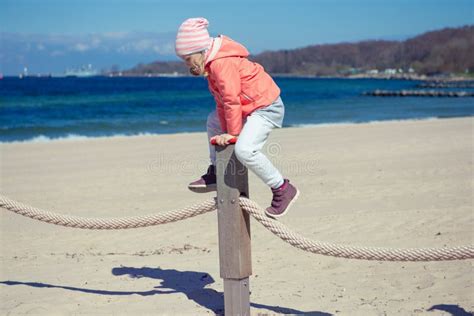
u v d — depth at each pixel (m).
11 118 29.84
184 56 4.04
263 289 5.04
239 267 4.05
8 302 4.87
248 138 3.94
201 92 63.00
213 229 7.33
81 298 4.92
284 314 4.43
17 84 94.56
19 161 14.06
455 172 10.74
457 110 34.72
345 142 16.52
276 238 6.78
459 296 4.71
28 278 5.54
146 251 6.46
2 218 8.34
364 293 4.88
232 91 3.92
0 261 6.18
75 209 8.67
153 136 19.70
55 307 4.71
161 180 11.05
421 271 5.39
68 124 26.28
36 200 9.42
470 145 14.94
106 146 16.86
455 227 6.89
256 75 4.07
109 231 7.42
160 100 46.56
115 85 92.88
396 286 5.03
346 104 42.84
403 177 10.43
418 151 14.02
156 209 8.53
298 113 33.47
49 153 15.50
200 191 4.46
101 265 5.93
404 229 6.91
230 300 4.13
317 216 7.72
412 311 4.42
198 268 5.73
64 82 114.06
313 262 5.82
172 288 5.14
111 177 11.49
